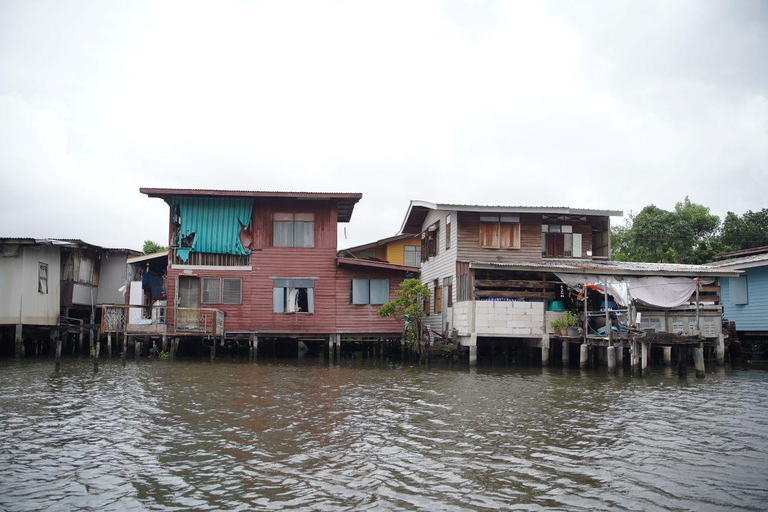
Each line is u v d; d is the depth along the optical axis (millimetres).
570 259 26828
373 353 31422
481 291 23781
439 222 29062
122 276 33000
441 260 28500
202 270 27422
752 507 7332
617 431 11188
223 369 21453
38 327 27578
